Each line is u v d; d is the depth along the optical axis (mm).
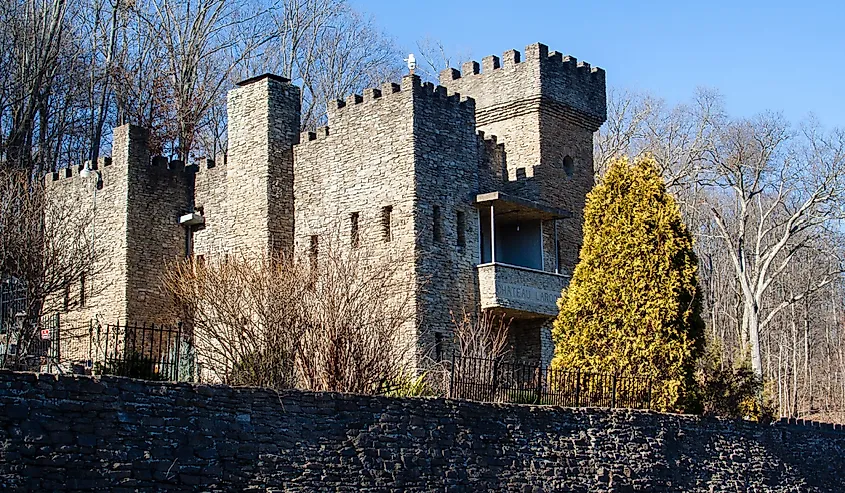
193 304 33812
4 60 54188
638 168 35594
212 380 32938
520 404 28641
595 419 30312
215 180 45531
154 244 45188
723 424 34062
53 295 37156
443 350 39219
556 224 45438
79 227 37625
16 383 19359
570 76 47094
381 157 40531
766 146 58312
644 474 30844
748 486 34031
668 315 34062
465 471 26547
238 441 22391
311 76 67938
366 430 24781
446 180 40875
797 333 75688
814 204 57812
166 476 21078
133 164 45000
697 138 61906
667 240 34625
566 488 28734
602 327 34750
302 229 42500
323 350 29375
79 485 19828
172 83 61219
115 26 59812
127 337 30047
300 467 23297
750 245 73062
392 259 39406
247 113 43469
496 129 46656
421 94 40438
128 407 20812
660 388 33656
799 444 37000
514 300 41312
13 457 19047
